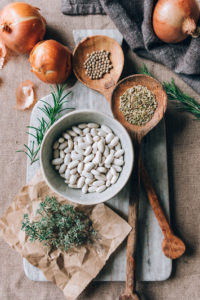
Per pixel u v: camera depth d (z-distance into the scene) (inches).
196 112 41.8
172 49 43.1
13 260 45.6
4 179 46.2
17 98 46.6
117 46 43.2
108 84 43.5
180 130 44.8
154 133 42.8
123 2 43.1
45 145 38.6
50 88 46.1
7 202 46.0
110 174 40.4
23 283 45.1
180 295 43.9
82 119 40.6
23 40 41.6
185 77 43.6
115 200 42.4
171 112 44.9
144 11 40.6
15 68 46.8
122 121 41.8
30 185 42.2
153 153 42.6
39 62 40.5
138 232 42.2
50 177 39.4
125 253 42.1
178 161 44.7
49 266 41.2
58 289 44.8
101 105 43.4
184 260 44.2
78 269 41.1
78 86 43.7
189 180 44.6
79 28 46.6
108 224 41.3
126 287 40.3
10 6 40.8
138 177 40.6
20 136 46.4
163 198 42.3
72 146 41.1
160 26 40.1
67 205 40.4
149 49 43.4
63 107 43.4
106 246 41.1
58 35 46.6
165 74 45.2
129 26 43.3
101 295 44.1
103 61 43.3
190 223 44.3
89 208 41.8
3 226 42.0
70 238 39.4
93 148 40.7
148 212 42.4
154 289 44.2
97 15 46.5
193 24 38.5
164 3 39.0
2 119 46.6
